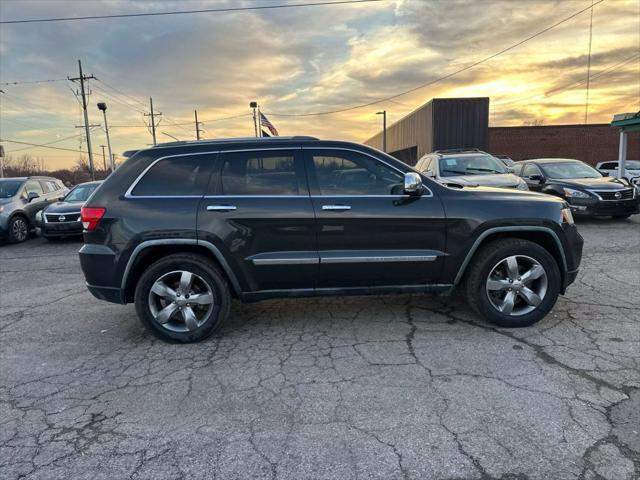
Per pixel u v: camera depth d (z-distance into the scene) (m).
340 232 4.04
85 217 4.08
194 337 4.11
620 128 14.79
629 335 3.97
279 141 4.18
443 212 4.09
